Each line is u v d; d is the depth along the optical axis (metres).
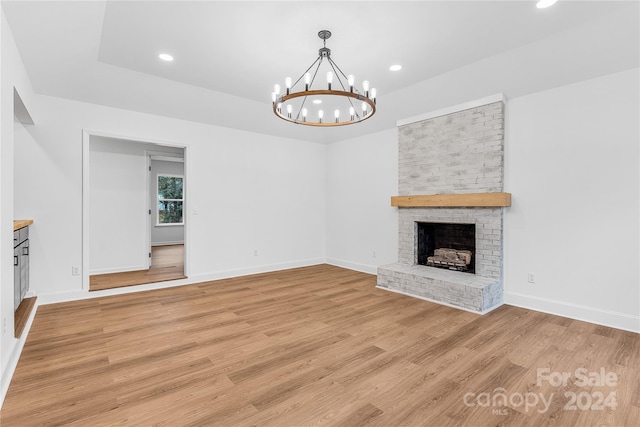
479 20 2.57
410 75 3.65
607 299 3.12
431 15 2.50
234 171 5.32
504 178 3.82
